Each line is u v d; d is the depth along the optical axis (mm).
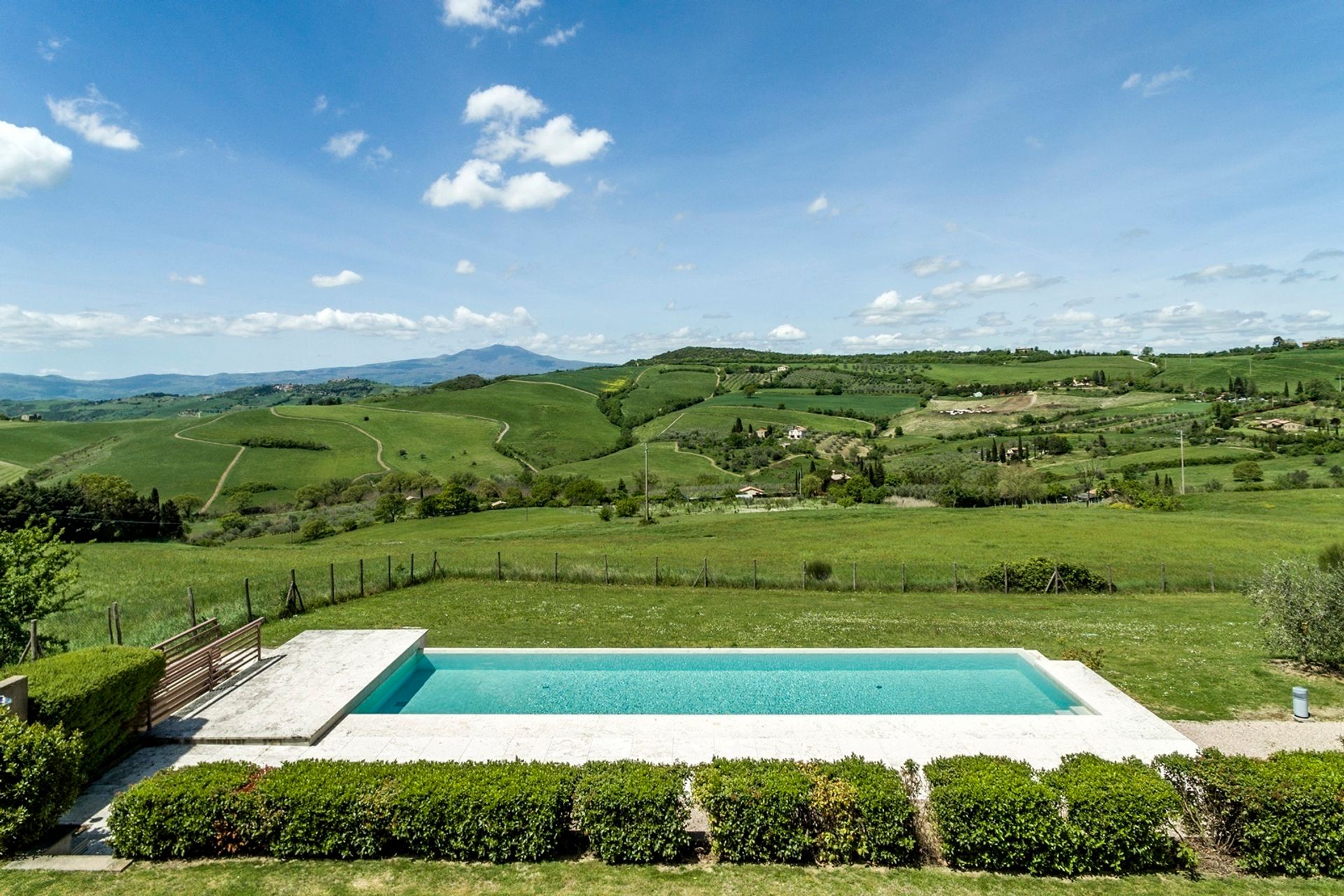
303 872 7102
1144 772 7855
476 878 7055
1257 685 14258
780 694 14258
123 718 9898
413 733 11031
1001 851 7371
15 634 13359
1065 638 18281
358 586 23938
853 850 7582
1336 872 7312
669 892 6887
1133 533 44094
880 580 27516
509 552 38531
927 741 10789
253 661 14125
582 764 9828
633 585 26672
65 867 7141
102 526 59750
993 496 70562
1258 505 55156
